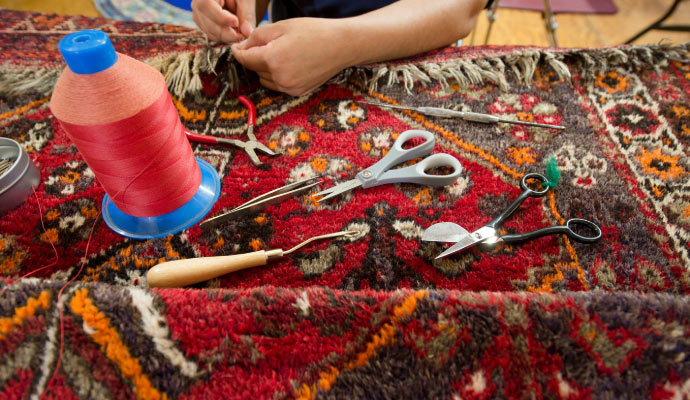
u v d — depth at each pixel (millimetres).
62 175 658
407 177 638
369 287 534
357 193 645
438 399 401
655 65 850
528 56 854
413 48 841
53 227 590
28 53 889
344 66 788
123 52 909
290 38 700
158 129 468
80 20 1062
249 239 584
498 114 780
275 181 661
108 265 552
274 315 457
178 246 571
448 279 542
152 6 1707
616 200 625
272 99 808
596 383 403
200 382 417
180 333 435
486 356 422
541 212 614
